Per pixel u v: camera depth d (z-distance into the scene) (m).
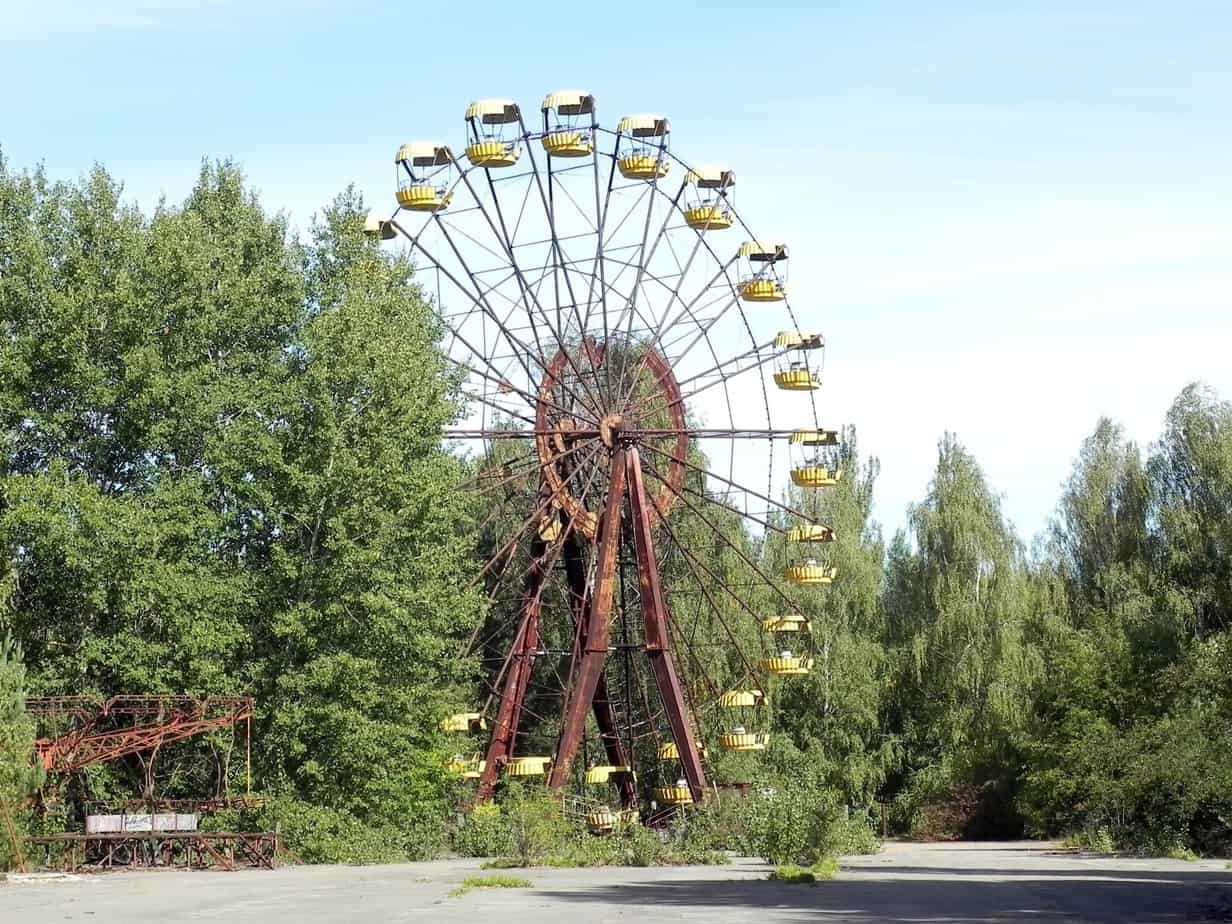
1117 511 104.44
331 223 68.50
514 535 74.56
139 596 56.75
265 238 65.62
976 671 94.19
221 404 59.66
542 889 38.38
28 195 62.31
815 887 38.81
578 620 72.62
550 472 72.25
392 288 68.25
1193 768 64.62
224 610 58.53
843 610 96.25
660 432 71.38
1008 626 94.06
